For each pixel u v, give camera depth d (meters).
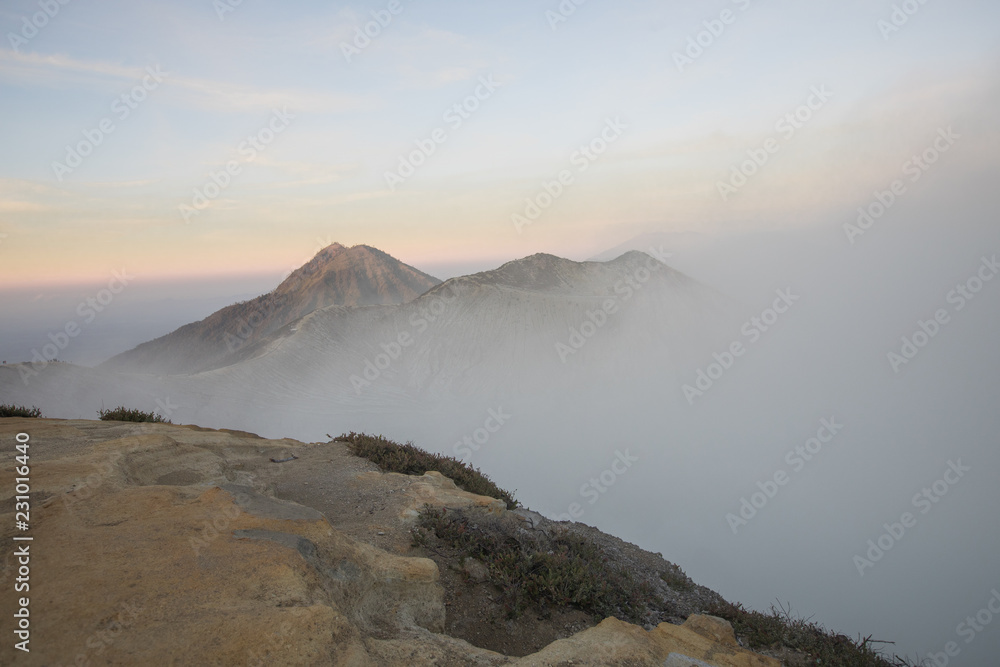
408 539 8.33
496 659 4.85
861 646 7.72
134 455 8.89
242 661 3.76
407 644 4.88
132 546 5.31
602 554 10.70
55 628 3.90
